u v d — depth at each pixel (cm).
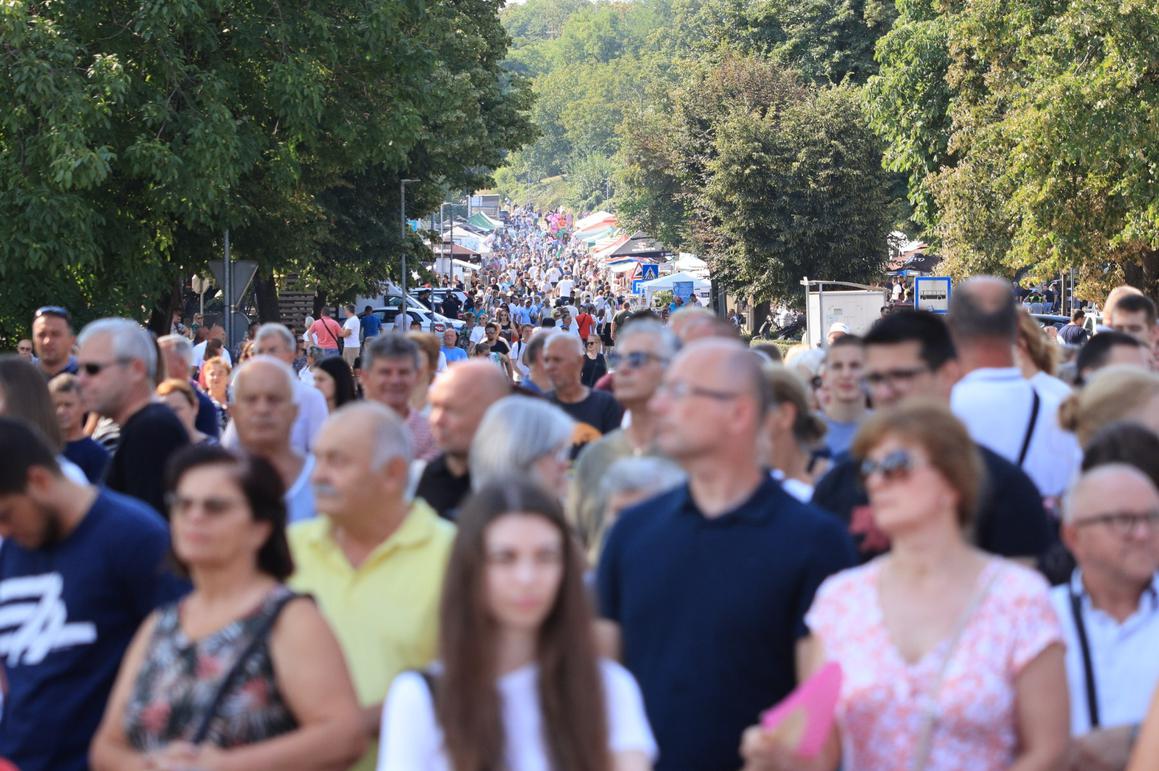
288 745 936
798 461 1452
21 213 4981
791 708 838
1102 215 7581
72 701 1142
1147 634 1024
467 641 824
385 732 841
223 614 973
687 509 1035
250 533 986
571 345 2141
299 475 1642
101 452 1852
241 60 5891
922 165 10619
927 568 917
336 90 6188
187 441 1691
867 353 1286
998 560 928
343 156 6488
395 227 9894
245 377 1612
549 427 1233
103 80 5025
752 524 1006
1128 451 1102
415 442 1977
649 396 1533
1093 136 7094
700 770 993
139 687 962
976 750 887
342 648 1061
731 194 12494
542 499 841
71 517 1157
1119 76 7044
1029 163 7500
